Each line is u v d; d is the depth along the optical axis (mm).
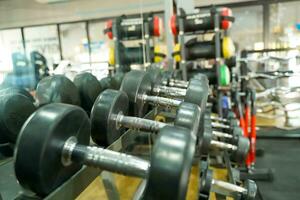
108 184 1521
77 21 4031
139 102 1265
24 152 614
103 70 2801
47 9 3307
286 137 4094
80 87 1354
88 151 700
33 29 3018
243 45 5840
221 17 2926
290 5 5484
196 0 5418
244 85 3498
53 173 660
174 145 540
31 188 651
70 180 725
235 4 5656
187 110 883
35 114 656
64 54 3719
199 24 2967
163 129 596
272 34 5668
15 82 1826
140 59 3133
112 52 3074
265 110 4715
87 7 4152
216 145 1644
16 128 987
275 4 5551
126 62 3074
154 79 1536
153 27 3068
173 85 1953
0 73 1923
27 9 2900
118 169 667
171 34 3391
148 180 526
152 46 3354
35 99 1185
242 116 3043
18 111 994
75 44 3967
